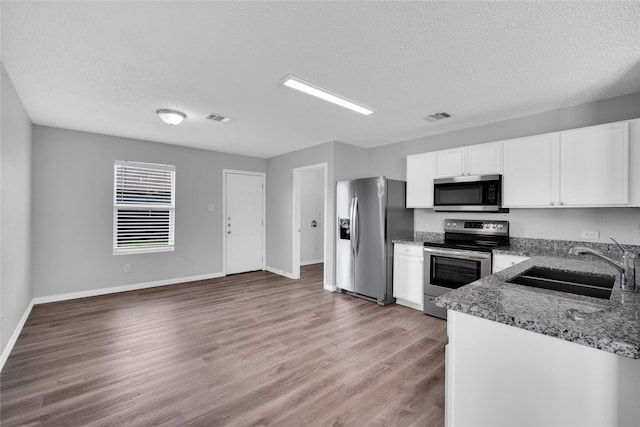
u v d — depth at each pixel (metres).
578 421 0.95
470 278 3.18
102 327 3.03
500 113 3.18
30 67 2.24
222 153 5.43
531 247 3.20
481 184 3.28
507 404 1.09
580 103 2.88
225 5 1.56
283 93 2.72
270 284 4.91
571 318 1.02
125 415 1.74
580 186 2.68
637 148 2.42
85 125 3.75
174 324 3.14
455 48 1.95
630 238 2.65
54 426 1.65
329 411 1.81
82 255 4.05
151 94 2.76
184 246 4.98
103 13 1.62
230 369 2.27
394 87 2.56
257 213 5.95
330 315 3.46
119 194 4.37
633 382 0.87
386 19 1.67
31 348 2.57
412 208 4.18
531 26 1.71
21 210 2.98
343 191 4.33
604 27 1.71
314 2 1.53
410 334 2.94
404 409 1.83
